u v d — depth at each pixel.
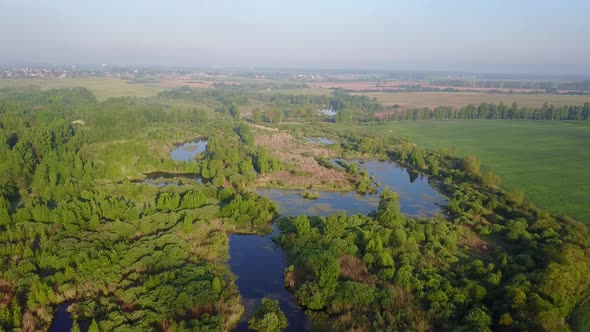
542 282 72.12
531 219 106.69
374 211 118.25
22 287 71.44
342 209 123.25
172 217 100.31
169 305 69.38
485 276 79.00
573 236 94.94
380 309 71.38
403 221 104.88
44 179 120.38
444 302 70.75
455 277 80.00
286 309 74.44
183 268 79.75
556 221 104.88
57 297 71.56
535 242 92.56
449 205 123.44
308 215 117.25
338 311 72.12
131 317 65.94
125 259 80.88
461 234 102.88
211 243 93.19
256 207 110.25
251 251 94.75
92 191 114.94
